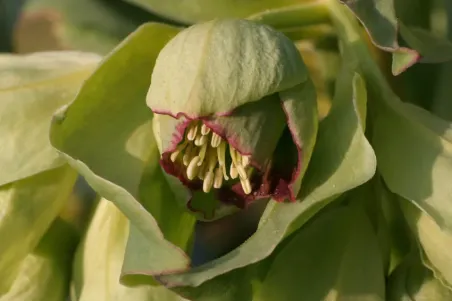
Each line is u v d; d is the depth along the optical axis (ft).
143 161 0.72
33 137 0.74
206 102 0.68
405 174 0.71
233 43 0.69
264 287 0.73
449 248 0.72
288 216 0.70
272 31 0.70
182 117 0.69
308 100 0.69
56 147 0.70
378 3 0.71
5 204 0.74
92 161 0.71
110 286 0.74
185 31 0.70
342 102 0.71
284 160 0.71
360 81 0.71
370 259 0.73
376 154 0.72
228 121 0.68
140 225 0.70
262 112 0.69
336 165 0.70
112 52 0.71
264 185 0.71
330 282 0.73
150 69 0.73
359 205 0.74
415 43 0.73
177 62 0.69
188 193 0.71
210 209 0.72
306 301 0.73
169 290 0.73
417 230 0.72
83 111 0.71
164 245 0.69
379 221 0.74
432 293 0.74
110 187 0.69
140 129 0.72
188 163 0.70
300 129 0.69
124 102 0.72
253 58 0.69
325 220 0.74
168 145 0.70
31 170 0.74
